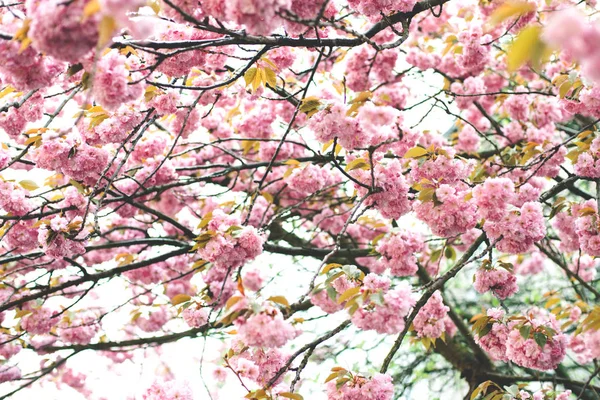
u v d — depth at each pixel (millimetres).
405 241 4004
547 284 8188
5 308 4277
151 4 2527
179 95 3592
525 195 3930
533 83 7145
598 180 3904
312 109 3416
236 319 2643
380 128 3398
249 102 6223
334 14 3467
